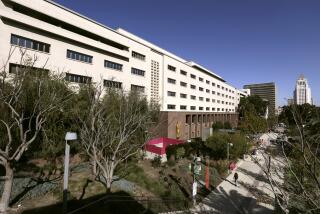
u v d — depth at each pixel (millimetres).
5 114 13836
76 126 17781
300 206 4789
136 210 12984
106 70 29141
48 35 22516
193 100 53688
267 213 14922
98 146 15719
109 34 30141
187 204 15602
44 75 16562
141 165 22953
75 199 12641
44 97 14516
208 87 63969
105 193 14117
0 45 18625
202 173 22797
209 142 29859
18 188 12602
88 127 17156
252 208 15750
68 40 24562
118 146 14672
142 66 35781
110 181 14094
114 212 12078
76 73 25266
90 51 27094
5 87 12555
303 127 4242
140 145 19203
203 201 16812
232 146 28688
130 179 17984
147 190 16562
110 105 19609
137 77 34531
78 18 26078
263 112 75000
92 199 13102
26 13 22094
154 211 13539
